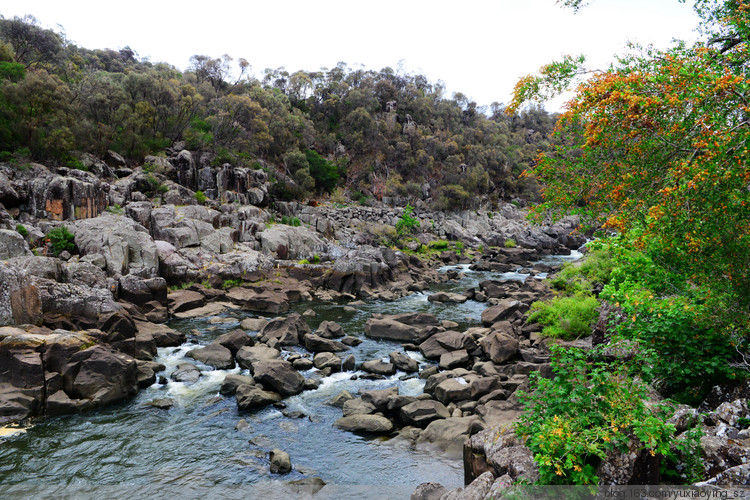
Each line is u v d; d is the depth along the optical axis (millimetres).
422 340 25328
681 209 7797
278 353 22172
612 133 8578
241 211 56125
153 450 13969
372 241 69688
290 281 42125
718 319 9656
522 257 70500
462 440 13977
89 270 28000
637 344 10805
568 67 9258
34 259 25250
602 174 10383
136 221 41656
